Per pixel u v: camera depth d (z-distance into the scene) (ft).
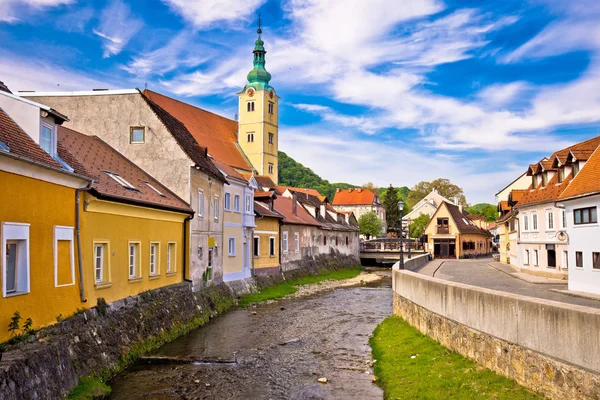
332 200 482.28
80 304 50.42
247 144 294.05
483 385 40.73
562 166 111.55
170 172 88.69
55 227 45.78
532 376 37.14
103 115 92.22
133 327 60.70
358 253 263.08
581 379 31.76
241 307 103.55
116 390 48.93
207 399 47.09
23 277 40.75
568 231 91.81
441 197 402.52
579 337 31.94
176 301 76.54
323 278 175.94
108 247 58.34
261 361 60.59
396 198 418.92
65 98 93.50
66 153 56.90
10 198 38.86
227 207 113.19
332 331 79.46
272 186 233.55
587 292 84.64
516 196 154.71
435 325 58.70
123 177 74.13
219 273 104.99
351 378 53.47
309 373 55.57
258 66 299.38
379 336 71.77
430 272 136.56
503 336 41.45
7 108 46.80
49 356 38.86
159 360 59.11
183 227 84.94
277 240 153.07
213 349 66.08
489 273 138.41
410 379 47.96
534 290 91.71
